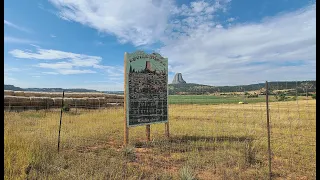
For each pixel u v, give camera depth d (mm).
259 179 4906
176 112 17297
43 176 4809
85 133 9180
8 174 4715
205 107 18516
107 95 28734
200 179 4918
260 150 6953
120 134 9539
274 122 12500
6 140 6332
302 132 9781
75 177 4668
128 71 8344
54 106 21859
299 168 5453
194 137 9008
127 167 5441
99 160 5773
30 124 11648
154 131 10469
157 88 9328
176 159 6230
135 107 8375
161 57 9844
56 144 7250
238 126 11312
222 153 6430
